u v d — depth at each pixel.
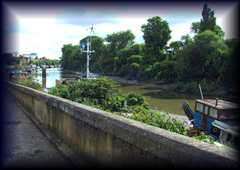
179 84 74.69
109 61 125.81
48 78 100.44
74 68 151.00
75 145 9.16
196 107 27.27
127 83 93.94
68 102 10.33
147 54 110.75
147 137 5.33
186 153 4.51
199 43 71.94
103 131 7.05
